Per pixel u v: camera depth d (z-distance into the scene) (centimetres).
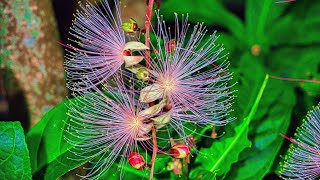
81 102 46
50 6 54
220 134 49
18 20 53
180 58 45
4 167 44
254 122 52
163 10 51
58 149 47
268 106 52
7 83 54
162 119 44
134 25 45
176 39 45
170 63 45
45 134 48
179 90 45
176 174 48
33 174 47
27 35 53
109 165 46
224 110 46
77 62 46
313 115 47
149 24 44
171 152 44
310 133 47
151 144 46
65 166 47
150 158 47
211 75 46
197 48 49
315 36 60
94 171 47
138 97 45
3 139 44
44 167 47
